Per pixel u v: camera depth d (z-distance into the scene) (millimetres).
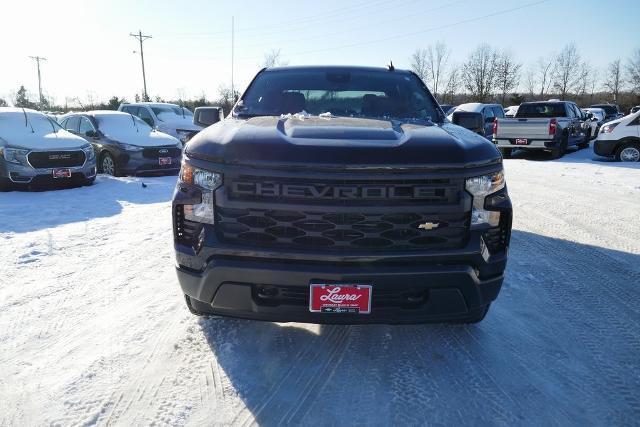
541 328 3281
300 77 4094
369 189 2373
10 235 5500
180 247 2619
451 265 2465
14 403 2387
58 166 8617
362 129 2760
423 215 2432
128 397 2441
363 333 3154
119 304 3588
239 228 2465
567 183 9641
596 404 2441
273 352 2893
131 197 8203
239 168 2414
